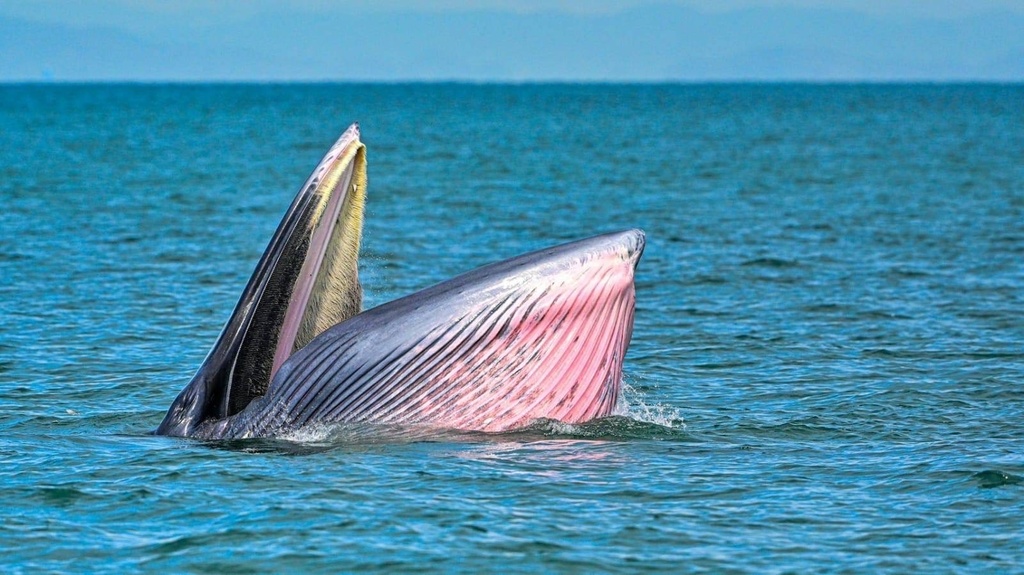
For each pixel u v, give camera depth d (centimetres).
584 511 4559
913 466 5212
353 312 5566
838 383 7119
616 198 19375
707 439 5716
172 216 16212
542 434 5347
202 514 4538
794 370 7519
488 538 4281
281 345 5450
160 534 4350
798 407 6500
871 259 12456
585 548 4200
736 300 10138
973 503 4681
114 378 7219
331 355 5300
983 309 9612
